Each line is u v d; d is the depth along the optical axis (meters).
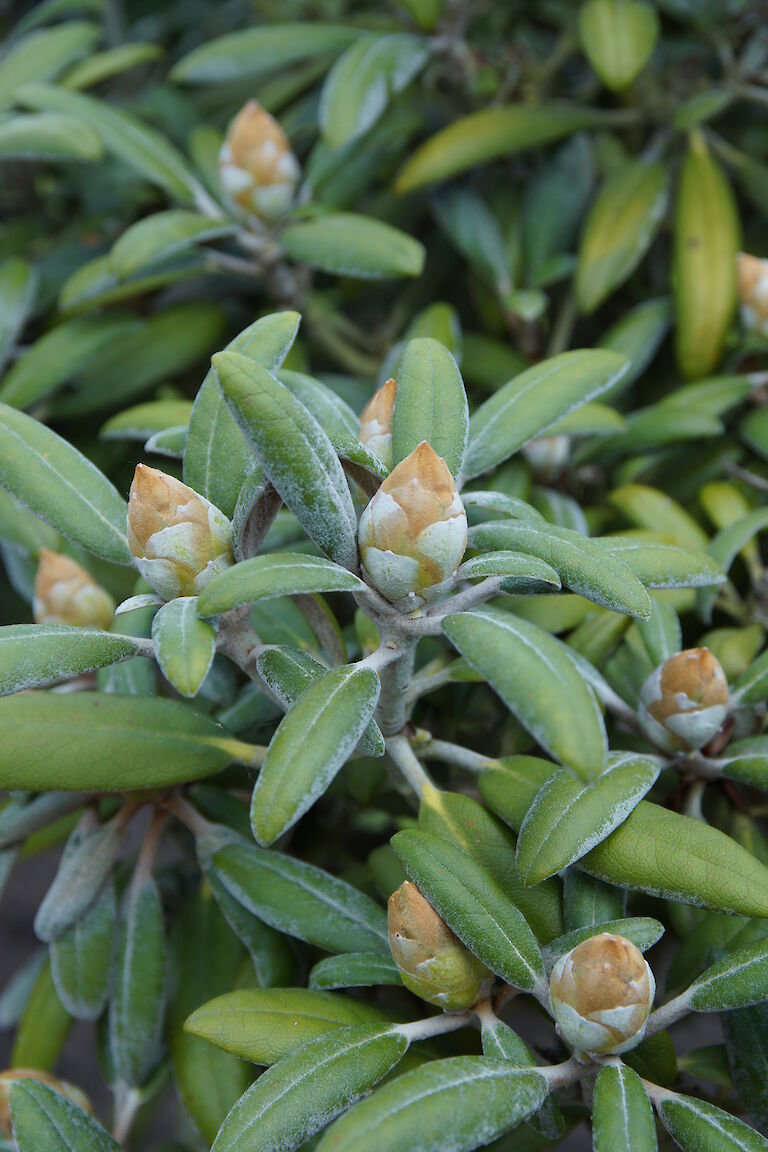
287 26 0.64
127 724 0.47
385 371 0.58
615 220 0.61
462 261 0.69
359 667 0.43
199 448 0.46
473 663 0.41
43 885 1.11
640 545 0.47
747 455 0.59
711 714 0.47
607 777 0.45
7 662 0.43
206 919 0.53
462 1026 0.45
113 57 0.65
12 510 0.56
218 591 0.41
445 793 0.47
